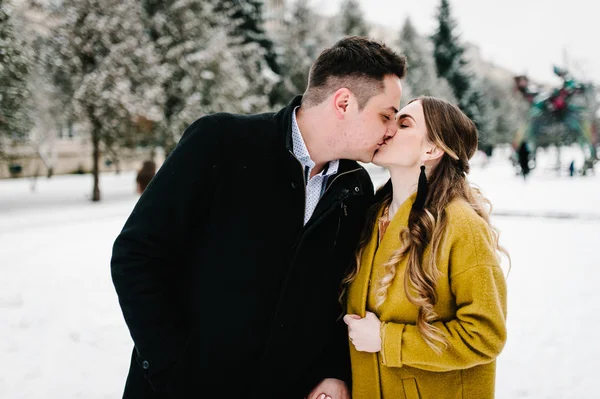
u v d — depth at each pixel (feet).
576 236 29.78
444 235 4.88
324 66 5.18
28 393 11.14
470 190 5.34
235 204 5.07
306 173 5.37
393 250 5.22
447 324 4.80
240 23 91.40
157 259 4.97
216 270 5.07
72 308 17.03
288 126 5.20
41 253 26.61
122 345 13.92
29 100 63.72
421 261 4.91
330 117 5.12
